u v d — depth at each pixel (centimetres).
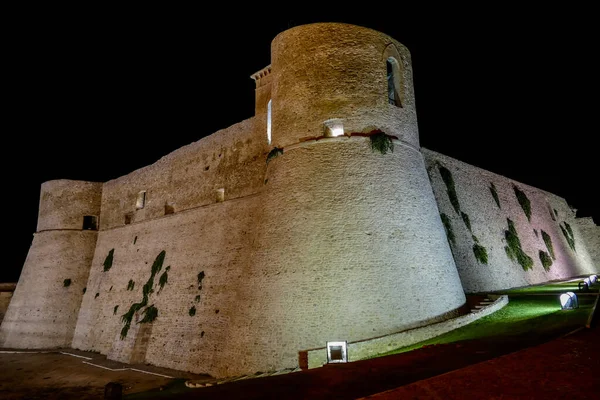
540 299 2205
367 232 1831
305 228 1877
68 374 2555
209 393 1212
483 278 3078
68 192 3950
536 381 845
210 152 3069
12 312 3797
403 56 2247
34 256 3906
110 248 3672
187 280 2784
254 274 1964
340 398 973
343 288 1747
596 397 730
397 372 1147
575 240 5253
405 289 1791
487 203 3688
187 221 3050
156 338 2716
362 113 2002
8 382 2470
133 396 1716
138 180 3662
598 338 1158
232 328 1967
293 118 2070
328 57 2069
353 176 1916
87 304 3556
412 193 2003
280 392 1102
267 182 2123
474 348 1324
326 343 1572
